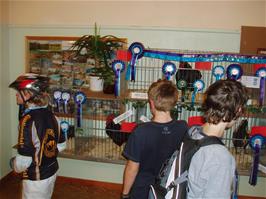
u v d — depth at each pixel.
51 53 2.85
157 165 1.43
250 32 2.51
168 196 1.05
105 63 2.40
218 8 2.54
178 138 1.42
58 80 2.87
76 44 2.46
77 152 2.60
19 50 2.91
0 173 2.82
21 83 1.65
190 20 2.59
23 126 1.59
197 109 2.14
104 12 2.71
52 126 1.71
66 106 2.67
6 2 2.79
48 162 1.68
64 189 2.81
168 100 1.41
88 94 2.47
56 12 2.79
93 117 2.77
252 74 2.36
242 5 2.51
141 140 1.38
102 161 2.47
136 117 2.55
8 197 2.61
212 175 0.88
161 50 2.37
